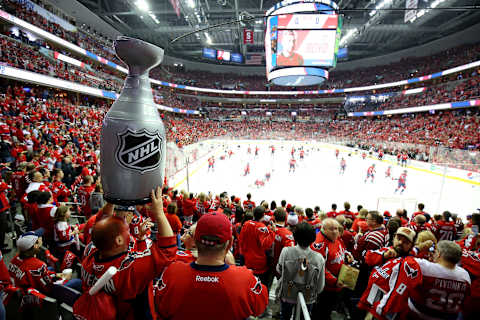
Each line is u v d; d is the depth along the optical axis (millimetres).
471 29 43000
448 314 2365
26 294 2555
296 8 24203
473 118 30953
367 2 35312
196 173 21797
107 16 37250
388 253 3102
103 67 38969
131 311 1697
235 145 45312
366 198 15109
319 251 3381
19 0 23562
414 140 33062
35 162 8586
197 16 37125
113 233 1690
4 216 5426
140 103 1435
